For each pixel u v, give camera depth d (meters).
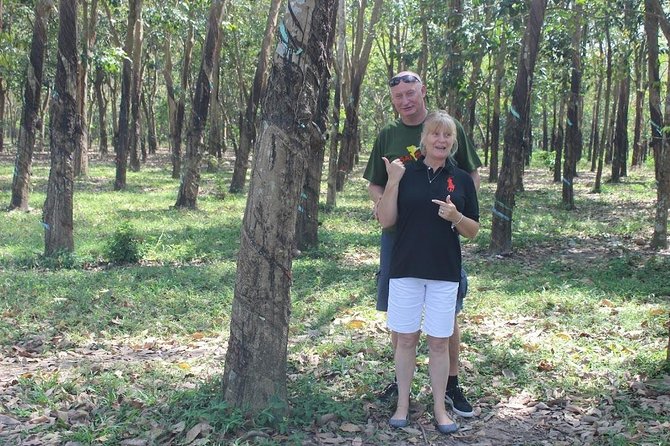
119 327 7.00
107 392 4.89
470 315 7.31
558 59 18.77
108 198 19.89
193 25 21.05
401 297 4.13
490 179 27.88
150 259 11.20
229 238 13.12
